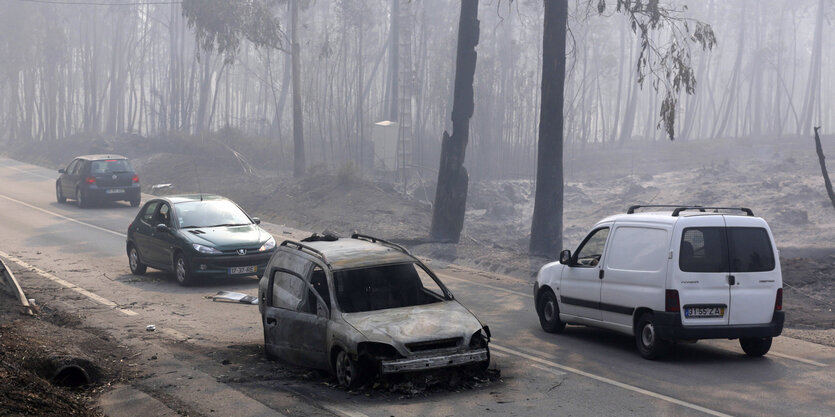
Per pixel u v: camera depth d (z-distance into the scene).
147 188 41.06
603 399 8.16
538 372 9.35
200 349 10.69
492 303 14.45
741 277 9.86
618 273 10.55
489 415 7.55
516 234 31.28
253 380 8.99
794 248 22.33
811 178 39.88
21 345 9.59
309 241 10.41
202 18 38.84
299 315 9.22
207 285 16.19
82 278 16.78
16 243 22.02
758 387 8.73
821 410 7.82
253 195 34.69
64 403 7.58
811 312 13.48
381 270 9.75
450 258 21.20
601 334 11.86
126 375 9.21
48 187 40.19
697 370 9.52
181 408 7.87
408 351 8.06
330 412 7.64
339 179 33.19
